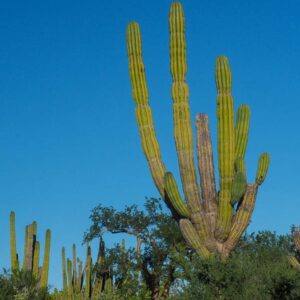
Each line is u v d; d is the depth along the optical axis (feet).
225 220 60.23
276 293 53.93
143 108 64.08
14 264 89.20
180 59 63.00
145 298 86.84
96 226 94.94
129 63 64.75
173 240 89.81
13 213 90.89
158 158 63.62
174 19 63.62
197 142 62.69
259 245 73.31
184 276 57.36
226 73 61.31
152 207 94.17
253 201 61.31
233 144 61.21
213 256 57.06
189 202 60.95
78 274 94.17
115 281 93.91
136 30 64.54
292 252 73.26
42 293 85.30
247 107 63.67
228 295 54.13
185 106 62.44
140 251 92.48
